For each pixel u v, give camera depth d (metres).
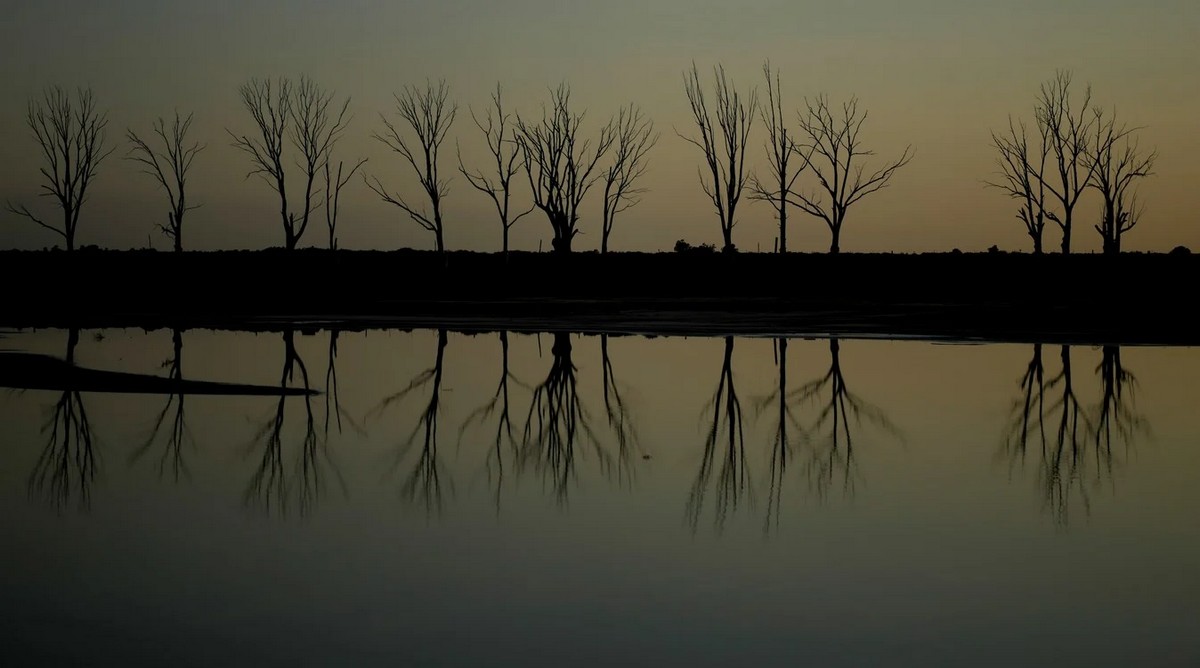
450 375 25.66
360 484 13.88
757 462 15.33
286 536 11.30
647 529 11.55
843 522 11.81
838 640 8.16
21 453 15.77
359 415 19.56
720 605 8.98
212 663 7.78
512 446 16.70
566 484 13.90
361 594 9.30
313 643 8.14
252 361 28.23
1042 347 30.94
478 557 10.45
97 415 19.12
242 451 16.08
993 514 12.16
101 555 10.58
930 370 25.95
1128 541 10.96
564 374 25.92
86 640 8.23
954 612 8.80
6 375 24.11
